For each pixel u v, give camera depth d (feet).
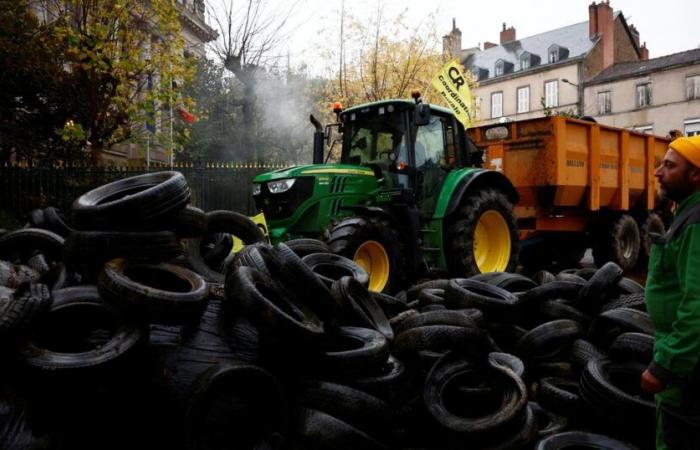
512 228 29.43
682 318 7.02
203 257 19.66
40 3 48.39
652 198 42.42
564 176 33.53
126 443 10.85
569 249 40.40
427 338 13.05
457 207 26.91
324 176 24.77
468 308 16.75
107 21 43.86
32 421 9.85
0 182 42.19
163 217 13.39
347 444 10.69
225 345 12.53
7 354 10.22
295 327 11.63
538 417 13.17
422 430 12.44
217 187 48.52
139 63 42.68
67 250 12.82
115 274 11.57
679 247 7.30
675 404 7.37
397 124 26.48
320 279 14.60
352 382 12.23
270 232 24.86
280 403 11.07
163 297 11.30
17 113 44.86
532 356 14.92
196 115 54.54
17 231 19.22
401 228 24.47
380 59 63.57
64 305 11.47
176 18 44.21
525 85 168.55
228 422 11.08
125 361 10.66
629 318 13.64
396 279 23.38
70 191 43.86
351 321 14.35
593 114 153.28
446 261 27.02
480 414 12.58
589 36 163.12
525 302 17.10
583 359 13.94
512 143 35.50
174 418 11.05
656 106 140.77
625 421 10.94
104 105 44.86
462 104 48.37
